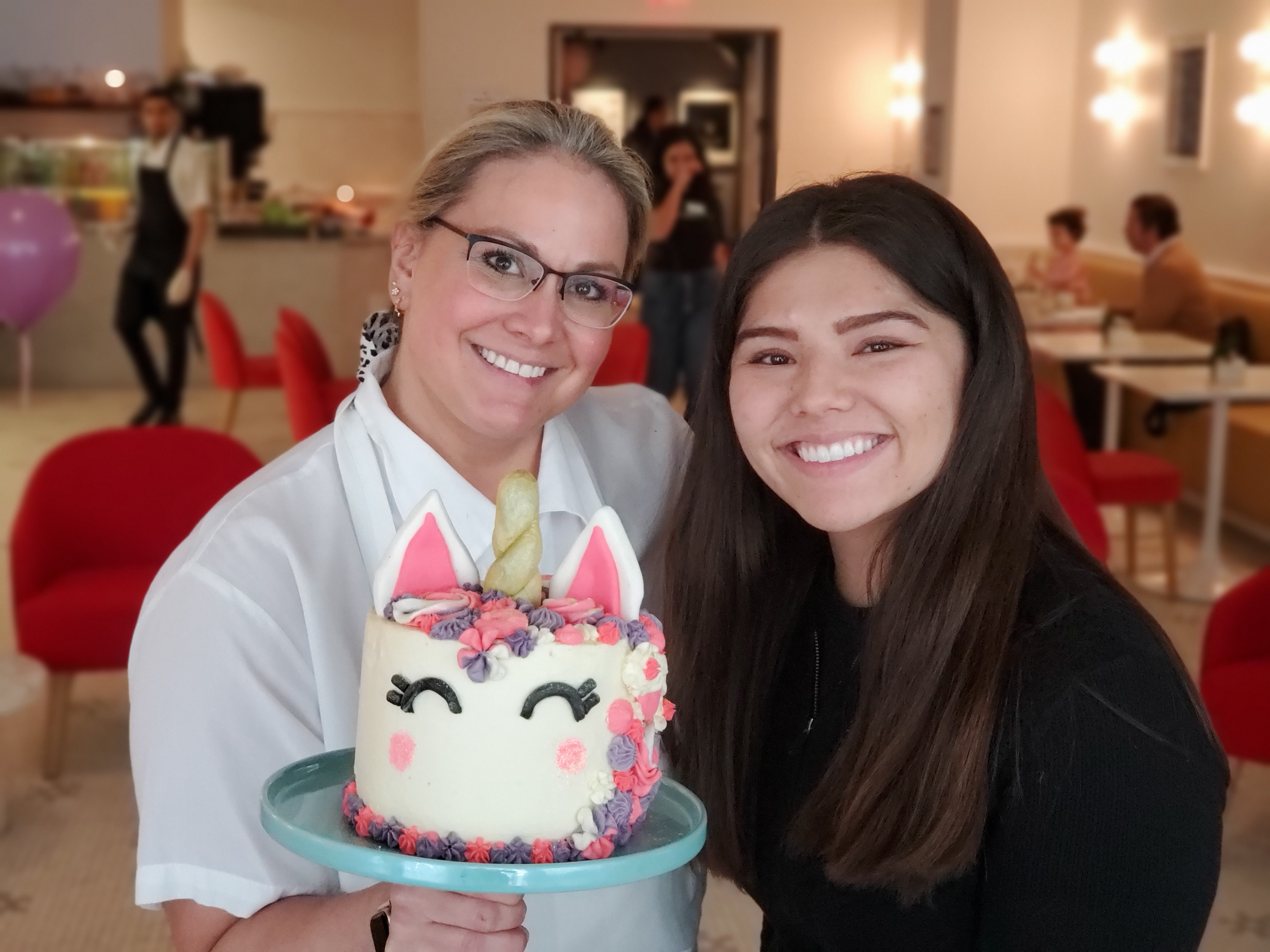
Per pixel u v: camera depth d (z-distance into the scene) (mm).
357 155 10359
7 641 4656
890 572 1368
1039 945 1253
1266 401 5438
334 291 9273
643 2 9422
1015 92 9312
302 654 1366
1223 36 7512
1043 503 1398
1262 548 5969
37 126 9336
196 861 1261
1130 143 8617
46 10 9297
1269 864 3379
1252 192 7270
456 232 1418
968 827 1267
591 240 1418
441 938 1103
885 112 9984
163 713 1288
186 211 7688
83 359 9336
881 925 1367
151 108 7566
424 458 1485
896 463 1313
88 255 9188
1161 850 1207
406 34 10289
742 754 1510
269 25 10195
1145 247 7129
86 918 3068
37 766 3826
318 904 1251
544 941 1482
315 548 1407
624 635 1120
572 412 1770
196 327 9211
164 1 9438
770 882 1473
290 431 8109
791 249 1339
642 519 1751
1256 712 3160
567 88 11250
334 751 1281
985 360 1318
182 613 1315
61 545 3811
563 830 1082
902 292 1301
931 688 1292
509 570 1146
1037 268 8023
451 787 1066
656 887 1552
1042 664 1246
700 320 7219
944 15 9336
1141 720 1207
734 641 1525
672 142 7008
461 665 1057
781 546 1528
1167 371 5734
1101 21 8930
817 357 1314
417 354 1468
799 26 9711
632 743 1115
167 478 3893
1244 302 6891
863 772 1317
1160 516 6113
